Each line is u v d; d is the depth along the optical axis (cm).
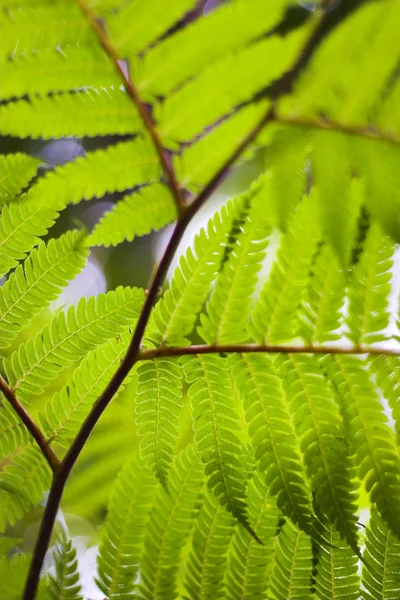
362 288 54
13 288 57
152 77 49
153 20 48
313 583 56
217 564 57
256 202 54
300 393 55
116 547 57
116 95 50
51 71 49
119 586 56
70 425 57
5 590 55
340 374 54
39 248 57
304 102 48
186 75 49
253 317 55
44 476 58
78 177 51
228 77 49
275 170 49
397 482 53
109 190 52
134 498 57
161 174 52
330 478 54
